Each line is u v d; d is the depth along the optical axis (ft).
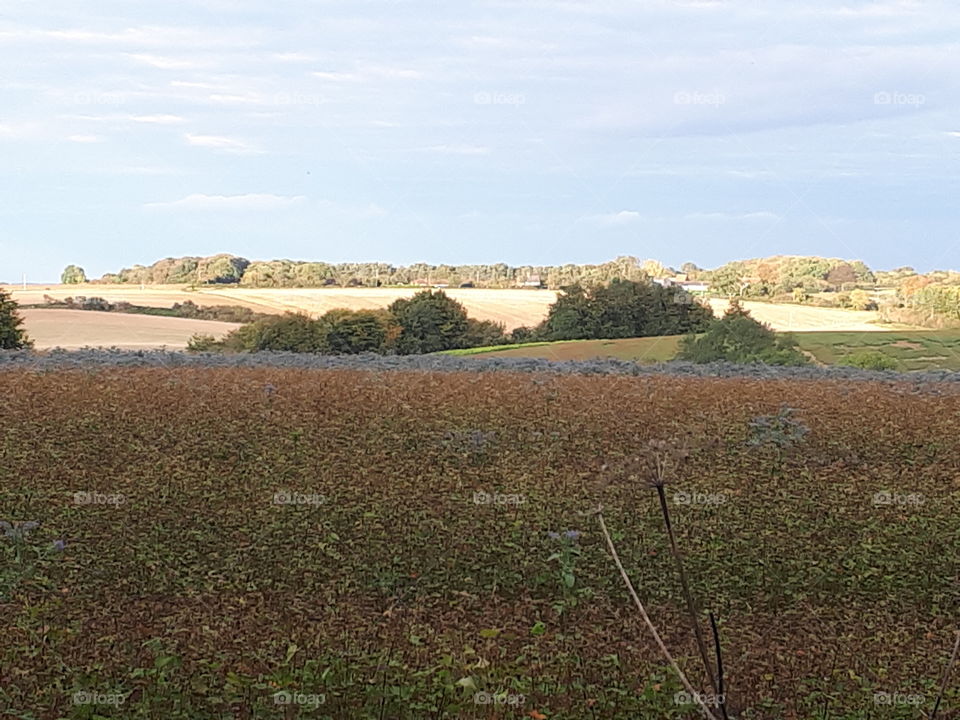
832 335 170.71
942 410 73.56
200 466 52.80
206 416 66.13
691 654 30.22
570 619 33.53
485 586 36.73
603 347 174.29
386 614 33.14
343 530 42.39
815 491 49.06
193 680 26.16
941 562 39.47
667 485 48.47
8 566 36.60
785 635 32.50
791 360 152.56
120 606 33.35
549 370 101.55
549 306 192.03
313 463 54.24
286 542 40.65
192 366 98.73
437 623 32.60
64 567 37.04
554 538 38.11
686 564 38.83
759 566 38.58
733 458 55.98
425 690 26.00
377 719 24.68
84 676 25.84
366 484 49.70
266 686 25.68
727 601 35.50
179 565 38.11
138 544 39.75
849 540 41.55
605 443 60.95
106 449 56.24
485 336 192.03
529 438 62.13
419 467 53.83
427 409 71.36
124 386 78.43
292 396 75.10
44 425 61.82
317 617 32.68
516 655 29.50
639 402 76.38
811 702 26.86
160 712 24.54
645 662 29.14
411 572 37.78
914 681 28.63
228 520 43.55
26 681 25.99
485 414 69.82
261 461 54.44
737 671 28.81
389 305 199.72
